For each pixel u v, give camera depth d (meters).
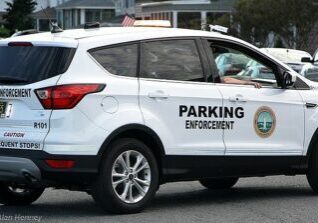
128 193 9.61
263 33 50.97
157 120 9.77
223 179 11.86
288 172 11.28
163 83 9.91
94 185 9.38
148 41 9.98
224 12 65.81
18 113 9.36
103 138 9.26
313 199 11.23
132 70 9.73
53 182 9.23
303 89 11.40
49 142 9.03
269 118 10.87
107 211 9.59
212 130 10.28
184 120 10.02
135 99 9.60
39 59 9.45
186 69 10.21
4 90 9.50
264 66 11.16
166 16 66.88
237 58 10.90
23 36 9.99
